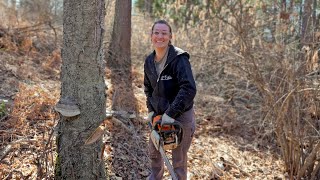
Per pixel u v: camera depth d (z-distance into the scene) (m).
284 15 5.57
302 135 4.32
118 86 6.72
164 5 8.33
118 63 8.16
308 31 5.09
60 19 9.66
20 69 5.93
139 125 5.11
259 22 6.09
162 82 2.90
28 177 3.12
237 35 6.12
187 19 8.13
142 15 10.20
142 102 6.15
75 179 2.87
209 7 6.09
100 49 2.78
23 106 4.45
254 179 4.35
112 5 9.70
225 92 7.39
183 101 2.73
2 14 8.68
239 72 6.61
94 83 2.79
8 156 3.36
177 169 3.09
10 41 7.23
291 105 4.44
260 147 5.47
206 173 4.23
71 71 2.74
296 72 4.52
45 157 3.21
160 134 2.85
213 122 6.30
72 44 2.71
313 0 5.34
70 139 2.82
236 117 6.46
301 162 4.41
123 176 3.71
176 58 2.82
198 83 7.76
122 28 8.29
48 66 6.61
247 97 7.25
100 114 2.87
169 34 2.88
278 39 5.83
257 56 5.73
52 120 4.20
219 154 4.95
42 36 8.13
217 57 6.94
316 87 4.32
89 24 2.68
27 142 3.57
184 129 2.98
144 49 9.47
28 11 10.08
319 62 4.77
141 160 4.14
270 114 5.25
